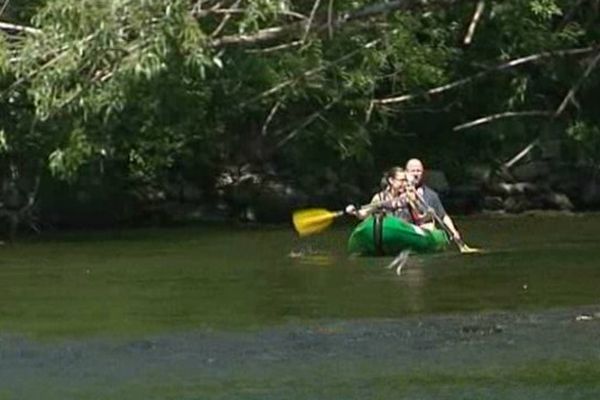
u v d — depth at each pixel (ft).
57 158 71.56
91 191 217.77
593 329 119.75
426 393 98.58
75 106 64.08
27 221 213.05
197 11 62.18
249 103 68.08
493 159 229.04
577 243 182.70
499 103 87.51
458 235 179.83
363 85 77.82
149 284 151.23
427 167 231.09
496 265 161.79
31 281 155.74
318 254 177.47
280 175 227.40
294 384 101.86
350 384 101.45
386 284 148.56
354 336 118.32
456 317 126.31
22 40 67.41
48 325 126.31
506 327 121.39
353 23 61.62
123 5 60.90
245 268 163.84
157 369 107.76
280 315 128.88
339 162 228.02
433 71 99.66
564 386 100.07
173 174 223.92
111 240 198.29
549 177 232.12
